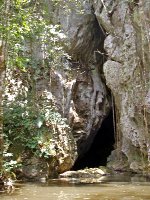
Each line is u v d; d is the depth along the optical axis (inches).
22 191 299.4
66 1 573.6
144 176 446.6
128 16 514.6
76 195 273.3
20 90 470.6
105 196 267.3
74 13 581.9
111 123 671.1
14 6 380.5
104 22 546.9
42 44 509.4
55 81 536.4
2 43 328.2
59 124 465.4
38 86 511.5
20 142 423.2
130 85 498.3
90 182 373.1
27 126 427.8
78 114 574.6
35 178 402.0
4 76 326.0
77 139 563.2
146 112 471.2
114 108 607.2
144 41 478.6
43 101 488.4
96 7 565.6
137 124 490.9
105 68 532.7
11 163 340.8
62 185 343.9
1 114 325.1
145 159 481.1
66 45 571.2
